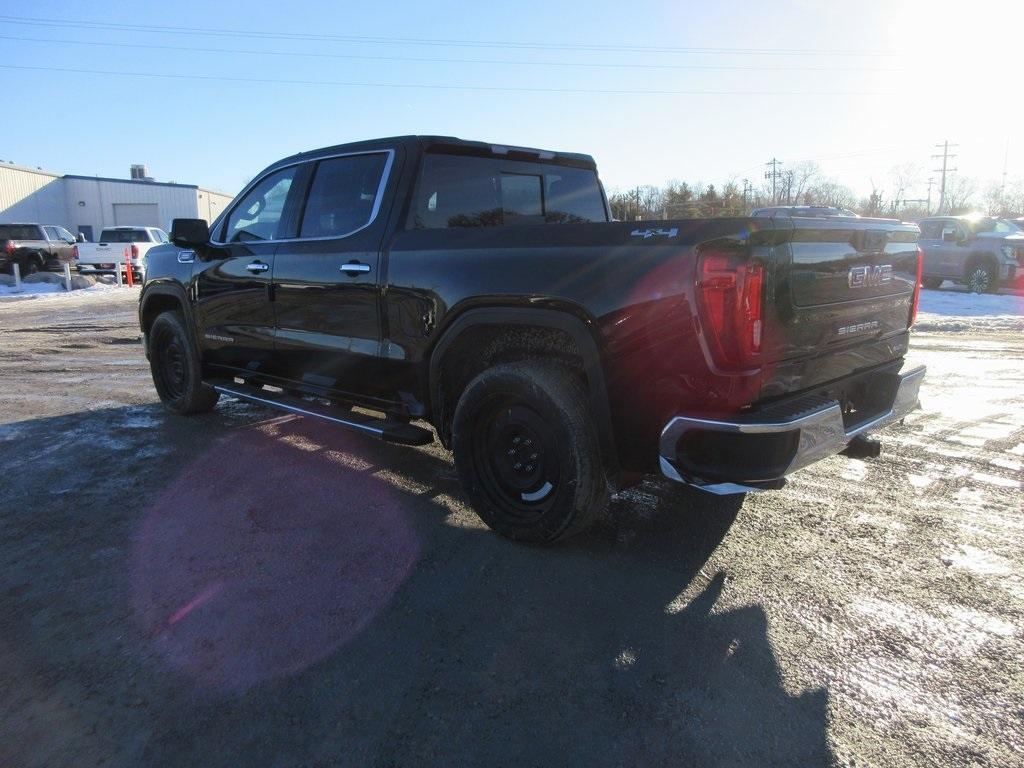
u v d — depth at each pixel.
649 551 3.43
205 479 4.46
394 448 5.13
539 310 3.23
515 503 3.53
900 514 3.83
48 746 2.17
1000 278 16.56
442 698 2.37
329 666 2.54
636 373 2.95
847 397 3.47
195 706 2.34
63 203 44.75
